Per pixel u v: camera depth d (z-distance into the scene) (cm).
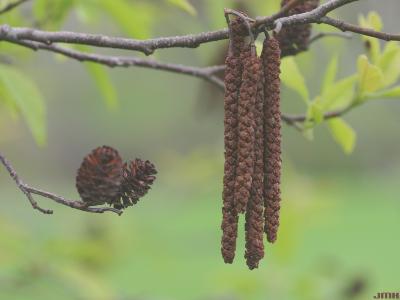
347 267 2511
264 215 400
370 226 3400
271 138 396
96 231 1066
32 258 871
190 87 4325
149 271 1736
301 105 2820
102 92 750
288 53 578
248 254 400
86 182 420
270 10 908
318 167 4531
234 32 404
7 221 905
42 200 2409
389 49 584
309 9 512
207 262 1748
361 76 579
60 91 4394
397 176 4303
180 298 1636
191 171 1194
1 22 698
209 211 2734
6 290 870
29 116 664
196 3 924
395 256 2816
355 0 416
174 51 2320
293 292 990
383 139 4309
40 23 723
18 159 4097
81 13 776
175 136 4388
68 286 870
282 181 1101
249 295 998
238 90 395
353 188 4209
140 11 880
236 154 394
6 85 660
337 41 842
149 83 4328
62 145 4641
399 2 1817
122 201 430
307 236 3109
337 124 614
